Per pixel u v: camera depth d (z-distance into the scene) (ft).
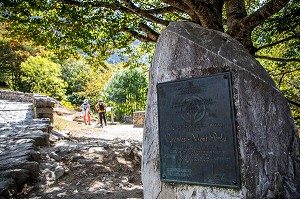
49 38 25.41
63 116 57.67
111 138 34.09
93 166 17.87
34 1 19.76
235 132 7.85
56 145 23.94
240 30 15.16
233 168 7.80
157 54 9.73
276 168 7.57
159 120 9.31
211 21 16.62
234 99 8.00
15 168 13.99
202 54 8.63
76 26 22.93
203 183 8.25
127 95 69.92
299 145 7.84
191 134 8.63
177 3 18.19
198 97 8.57
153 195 9.31
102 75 114.93
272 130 7.73
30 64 94.79
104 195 13.39
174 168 8.86
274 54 25.45
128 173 17.52
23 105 55.83
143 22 25.29
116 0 21.44
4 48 100.32
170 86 9.16
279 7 13.39
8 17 22.50
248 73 7.88
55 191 13.78
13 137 22.00
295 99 21.38
